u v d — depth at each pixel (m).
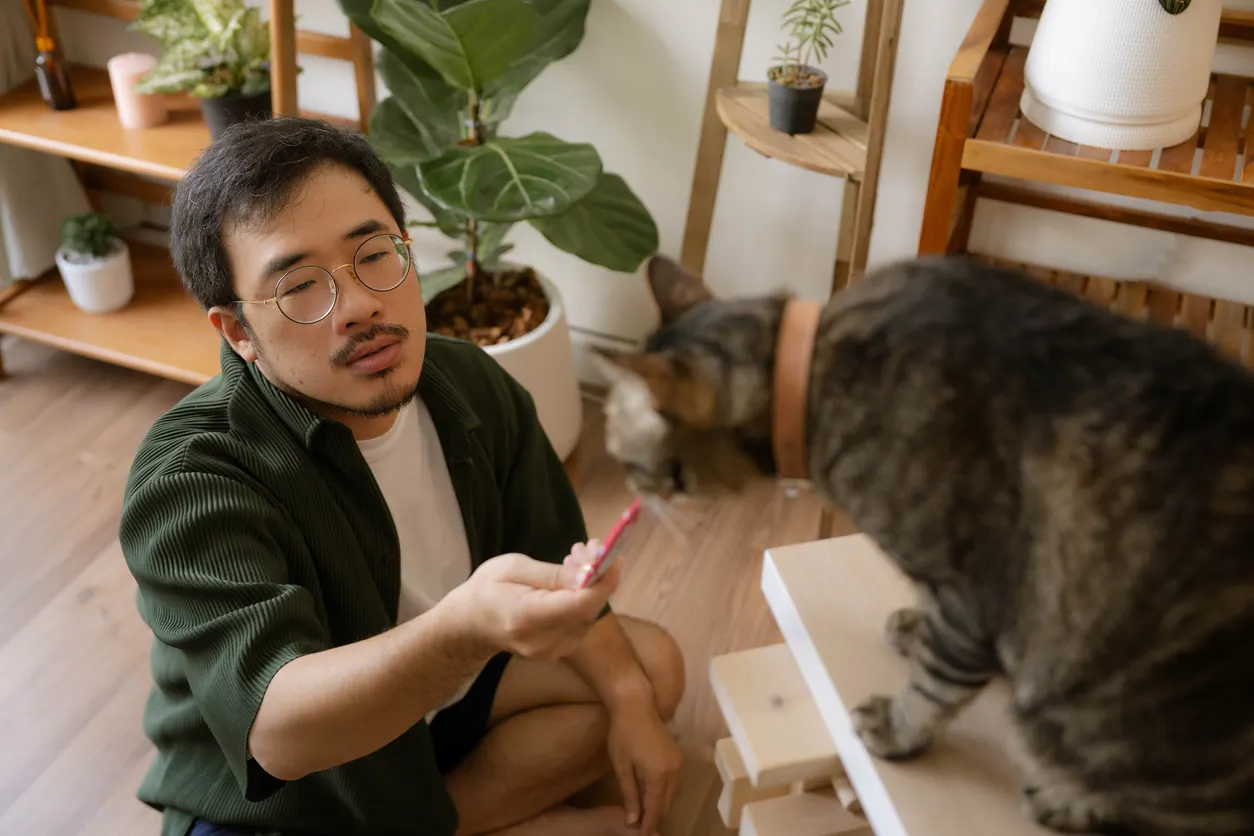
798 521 2.00
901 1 1.49
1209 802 1.00
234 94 1.96
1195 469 0.86
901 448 0.95
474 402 1.34
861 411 0.97
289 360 1.08
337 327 1.05
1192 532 0.87
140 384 2.30
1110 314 0.95
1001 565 0.97
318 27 2.11
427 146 1.92
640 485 1.13
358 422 1.18
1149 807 1.04
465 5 1.60
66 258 2.22
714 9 1.86
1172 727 0.96
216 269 1.07
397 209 1.16
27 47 2.23
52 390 2.28
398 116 1.94
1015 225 1.88
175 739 1.20
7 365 2.34
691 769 1.61
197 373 2.11
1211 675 0.92
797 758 1.27
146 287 2.35
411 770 1.23
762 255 2.11
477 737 1.47
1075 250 1.86
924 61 1.76
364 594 1.16
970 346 0.92
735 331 1.03
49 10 2.22
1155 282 1.83
